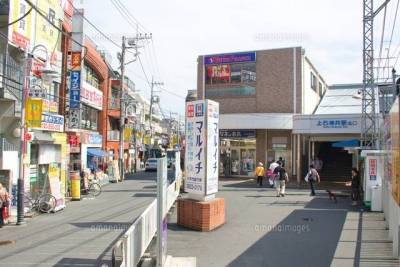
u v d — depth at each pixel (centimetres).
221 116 3647
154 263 927
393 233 1008
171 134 8631
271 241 1183
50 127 2075
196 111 1416
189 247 1113
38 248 1103
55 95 2433
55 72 2158
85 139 3472
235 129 3756
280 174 2380
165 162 920
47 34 2312
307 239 1209
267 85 3738
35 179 1956
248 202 2097
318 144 3994
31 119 1627
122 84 3947
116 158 4672
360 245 1130
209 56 3956
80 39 2909
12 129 1864
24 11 1967
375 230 1352
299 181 3331
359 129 3019
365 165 1955
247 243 1158
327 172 3600
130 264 741
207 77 3966
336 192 2378
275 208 1878
